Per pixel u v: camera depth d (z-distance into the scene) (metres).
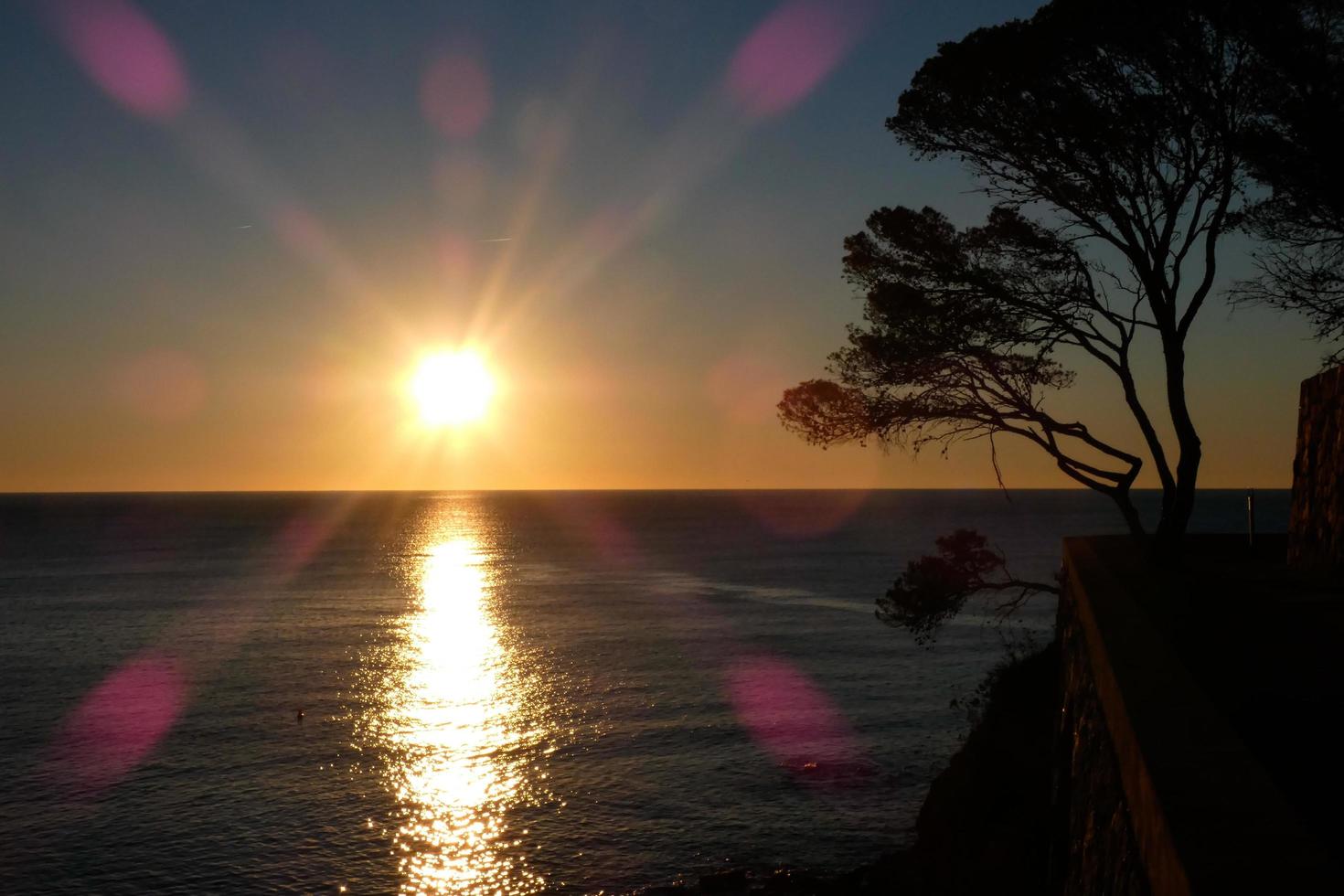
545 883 26.55
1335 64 17.31
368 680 54.97
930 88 21.41
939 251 22.77
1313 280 19.38
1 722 45.38
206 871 27.80
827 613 80.69
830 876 26.00
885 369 23.80
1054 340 22.09
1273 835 3.64
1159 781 4.33
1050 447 22.59
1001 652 59.41
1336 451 16.22
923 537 191.12
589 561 138.12
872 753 38.19
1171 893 3.62
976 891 16.56
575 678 54.53
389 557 149.12
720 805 32.50
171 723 45.03
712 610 83.50
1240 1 17.58
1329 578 15.64
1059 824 11.82
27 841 30.17
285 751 40.38
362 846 29.66
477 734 42.72
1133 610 9.80
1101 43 19.38
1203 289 20.08
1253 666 8.34
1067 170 20.83
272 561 140.00
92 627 76.19
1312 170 17.75
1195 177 19.92
